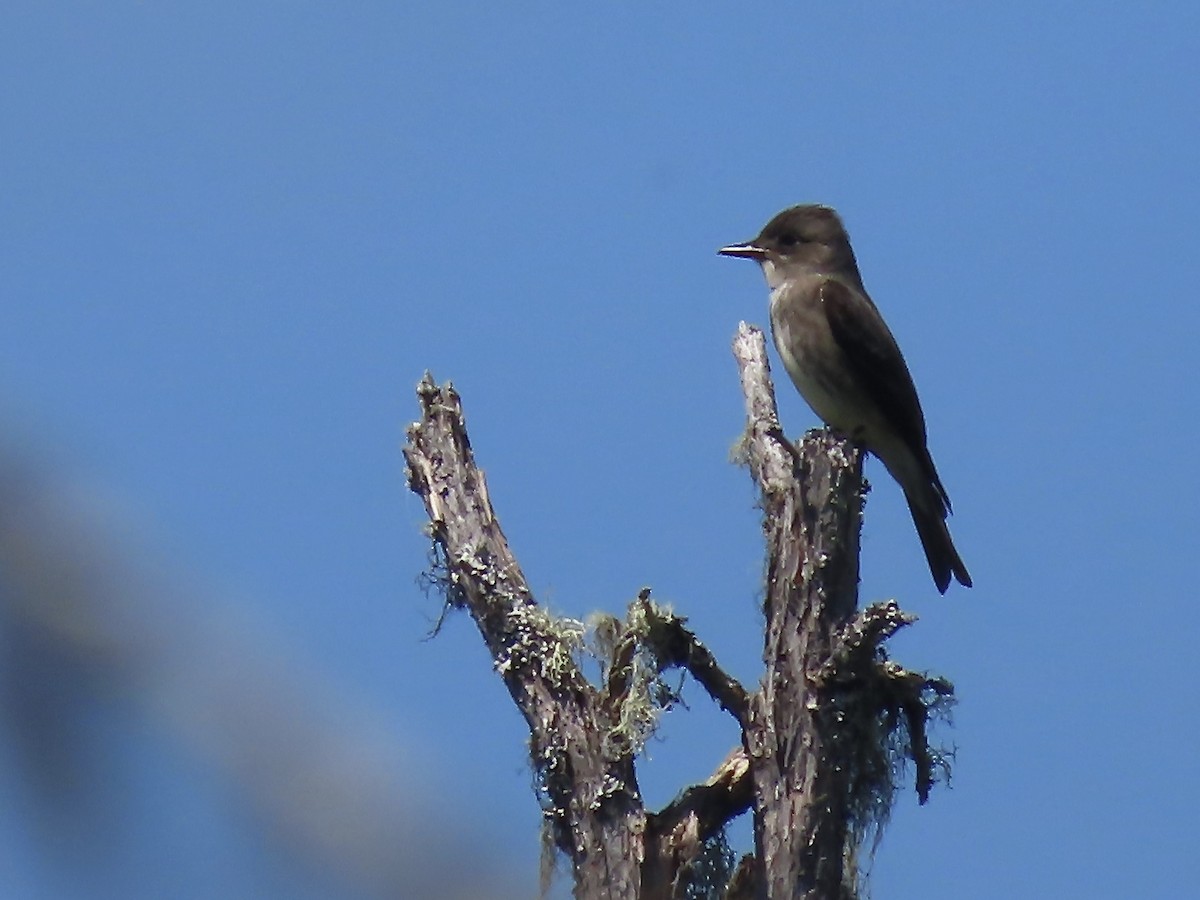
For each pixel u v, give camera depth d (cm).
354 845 331
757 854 1011
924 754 1065
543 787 1041
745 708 1045
